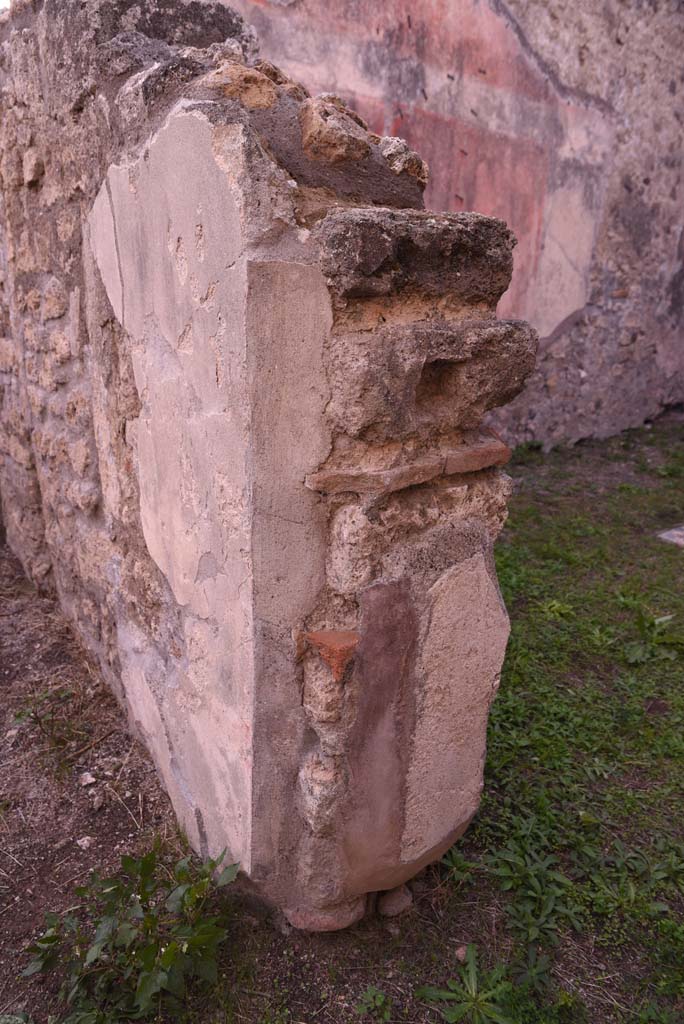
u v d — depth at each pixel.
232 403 1.45
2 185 2.92
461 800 1.85
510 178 5.96
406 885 2.01
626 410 7.67
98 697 2.76
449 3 5.20
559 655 3.26
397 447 1.52
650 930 1.96
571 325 6.88
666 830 2.29
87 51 1.90
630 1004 1.77
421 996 1.72
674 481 6.02
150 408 1.87
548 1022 1.70
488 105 5.66
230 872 1.76
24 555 3.69
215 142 1.35
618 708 2.87
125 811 2.25
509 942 1.89
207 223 1.42
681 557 4.44
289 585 1.54
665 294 7.71
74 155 2.12
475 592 1.68
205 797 1.97
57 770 2.41
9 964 1.80
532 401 6.77
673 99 7.08
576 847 2.19
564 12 5.91
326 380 1.43
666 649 3.33
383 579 1.54
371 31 4.88
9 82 2.54
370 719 1.62
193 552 1.76
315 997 1.72
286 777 1.68
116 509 2.31
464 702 1.75
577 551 4.49
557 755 2.58
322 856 1.70
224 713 1.75
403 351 1.43
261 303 1.34
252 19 4.36
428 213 1.47
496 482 1.71
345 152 1.51
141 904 1.73
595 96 6.37
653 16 6.64
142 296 1.79
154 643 2.18
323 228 1.37
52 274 2.55
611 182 6.77
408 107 5.21
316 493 1.51
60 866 2.07
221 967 1.78
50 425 2.90
